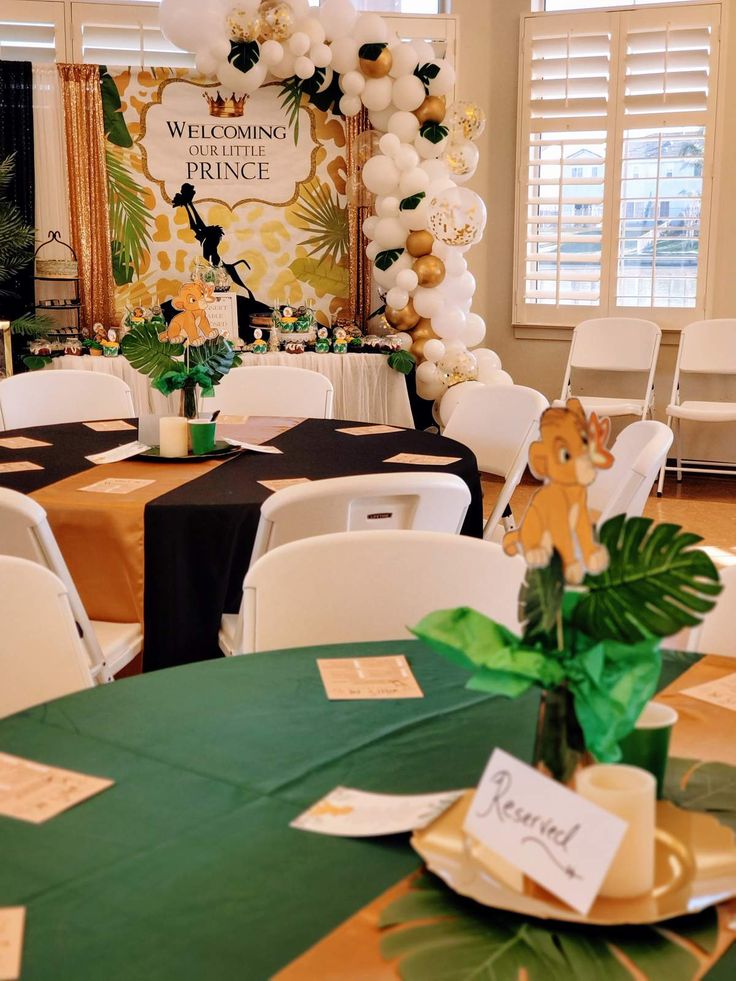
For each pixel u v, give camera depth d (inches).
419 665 61.6
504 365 263.1
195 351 121.5
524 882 37.8
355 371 229.9
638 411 234.7
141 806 44.9
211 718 54.1
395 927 36.3
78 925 36.5
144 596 101.7
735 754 49.4
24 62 221.0
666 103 237.0
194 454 120.9
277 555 70.0
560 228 247.6
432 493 97.5
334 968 34.2
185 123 233.6
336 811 44.2
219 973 33.9
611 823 35.1
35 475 112.7
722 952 35.0
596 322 245.6
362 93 220.4
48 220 228.2
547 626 37.8
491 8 247.4
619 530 38.6
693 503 226.7
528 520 38.3
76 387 163.2
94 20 229.1
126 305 236.8
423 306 224.8
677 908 36.2
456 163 221.6
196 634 102.3
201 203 237.1
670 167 240.7
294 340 233.0
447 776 47.5
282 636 69.7
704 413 226.7
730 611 67.7
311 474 112.9
